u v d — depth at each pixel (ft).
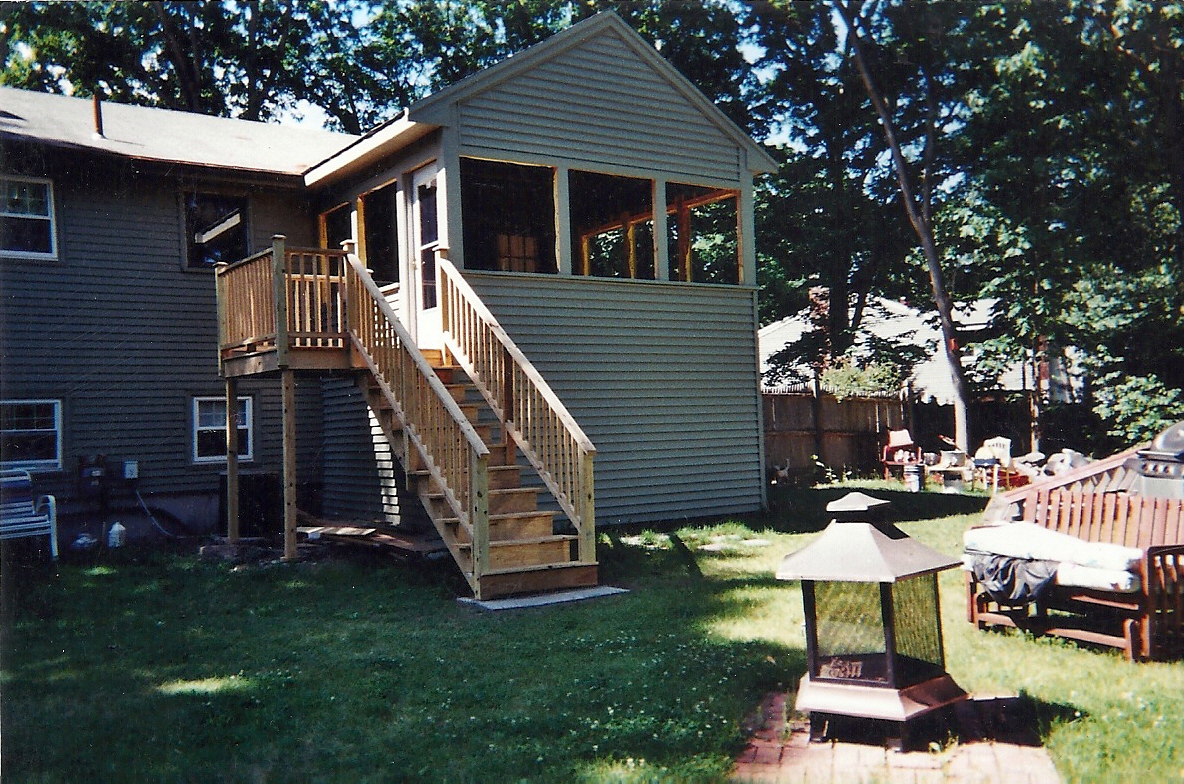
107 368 43.24
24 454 41.11
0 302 40.86
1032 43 67.67
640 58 43.19
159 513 44.24
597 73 41.75
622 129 42.52
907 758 14.67
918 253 80.18
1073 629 22.16
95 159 42.34
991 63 72.79
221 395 46.39
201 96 75.87
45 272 41.86
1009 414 78.13
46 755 15.88
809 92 77.51
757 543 38.19
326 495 47.47
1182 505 21.94
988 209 72.23
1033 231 70.18
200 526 45.32
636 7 76.54
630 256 52.08
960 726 15.74
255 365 36.06
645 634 22.99
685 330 44.27
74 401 42.34
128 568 34.42
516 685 19.19
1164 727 15.51
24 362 41.22
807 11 76.33
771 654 20.84
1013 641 21.40
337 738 16.47
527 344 39.45
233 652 22.52
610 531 40.88
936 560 15.55
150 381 44.37
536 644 22.21
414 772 14.78
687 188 48.93
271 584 30.83
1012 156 72.38
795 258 78.33
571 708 17.62
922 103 76.95
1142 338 71.77
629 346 42.39
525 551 28.91
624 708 17.46
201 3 74.43
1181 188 69.87
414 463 31.27
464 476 28.84
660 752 15.25
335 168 43.37
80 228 42.78
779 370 82.02
